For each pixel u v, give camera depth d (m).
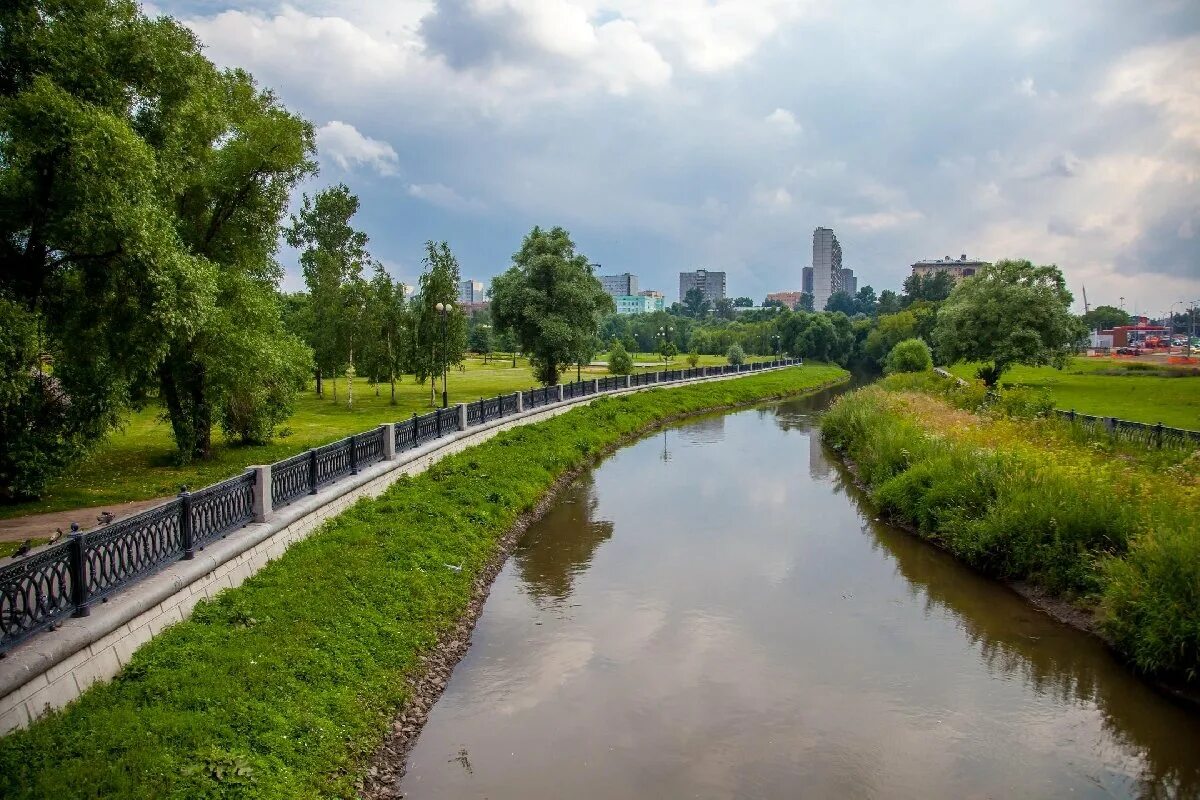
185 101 16.84
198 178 18.98
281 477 12.03
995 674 11.01
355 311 36.09
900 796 8.15
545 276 42.72
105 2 14.12
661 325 113.06
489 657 11.32
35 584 6.72
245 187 20.38
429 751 8.74
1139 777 8.52
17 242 13.36
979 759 8.87
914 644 12.05
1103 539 13.28
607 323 136.38
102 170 11.98
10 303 12.48
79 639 6.89
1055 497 14.48
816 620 13.02
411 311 38.06
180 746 6.64
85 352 14.20
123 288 13.16
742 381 61.53
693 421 41.81
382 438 16.81
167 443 24.48
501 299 42.88
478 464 20.38
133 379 17.38
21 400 14.62
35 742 6.05
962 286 47.72
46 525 12.95
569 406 34.09
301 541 12.34
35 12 12.80
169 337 13.91
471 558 14.52
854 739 9.28
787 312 107.25
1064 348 42.44
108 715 6.70
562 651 11.61
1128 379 45.59
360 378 58.06
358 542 12.86
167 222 14.03
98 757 6.11
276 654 8.64
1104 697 10.30
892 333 94.62
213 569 9.62
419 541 13.84
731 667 11.19
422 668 10.36
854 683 10.73
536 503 20.06
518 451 23.50
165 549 8.87
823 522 19.44
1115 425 20.58
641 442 33.44
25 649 6.47
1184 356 62.94
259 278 22.67
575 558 16.27
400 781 8.08
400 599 11.55
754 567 15.81
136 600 7.84
